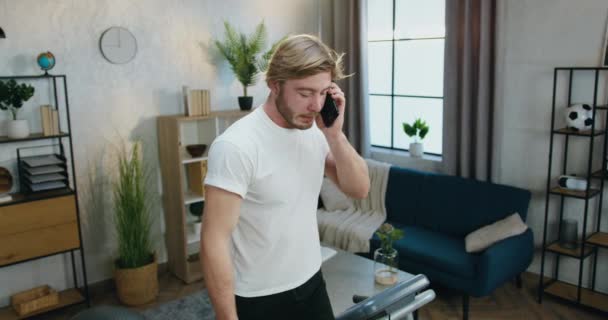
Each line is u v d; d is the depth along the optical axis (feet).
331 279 10.23
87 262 13.04
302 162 3.97
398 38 15.90
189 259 14.03
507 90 13.01
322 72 3.51
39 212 10.97
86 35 12.31
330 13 16.94
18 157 11.46
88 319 3.49
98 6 12.41
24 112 11.59
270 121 3.80
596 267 12.07
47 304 11.58
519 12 12.47
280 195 3.80
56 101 11.74
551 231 12.73
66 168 11.65
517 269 11.64
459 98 13.76
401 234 9.82
